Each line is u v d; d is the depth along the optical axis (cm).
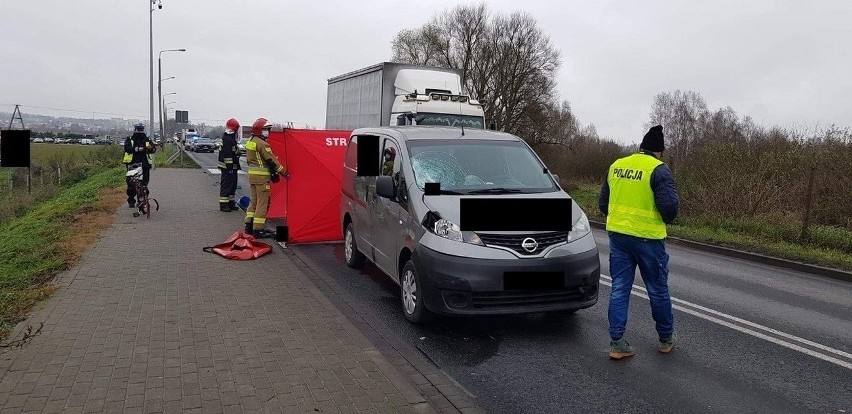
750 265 1010
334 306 604
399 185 642
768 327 618
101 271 720
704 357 525
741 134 1734
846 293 804
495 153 672
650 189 495
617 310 513
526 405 426
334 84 2167
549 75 4656
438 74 1705
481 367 493
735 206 1449
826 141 1480
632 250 506
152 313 565
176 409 373
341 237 989
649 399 438
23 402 377
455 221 547
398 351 516
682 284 827
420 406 390
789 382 473
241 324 540
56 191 2133
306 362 455
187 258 804
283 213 1181
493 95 4719
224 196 1261
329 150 977
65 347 472
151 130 3612
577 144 3347
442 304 537
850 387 466
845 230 1229
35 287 642
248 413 371
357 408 383
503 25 4803
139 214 1175
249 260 809
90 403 378
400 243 620
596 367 497
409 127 738
